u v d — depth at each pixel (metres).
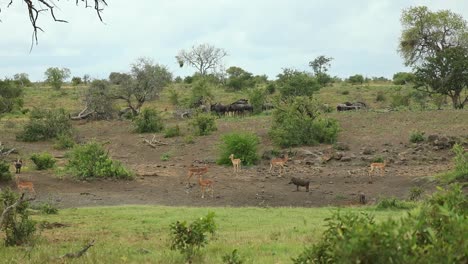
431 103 51.62
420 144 29.23
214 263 8.17
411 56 56.31
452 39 54.06
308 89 50.53
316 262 4.82
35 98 67.19
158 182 24.78
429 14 53.66
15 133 40.88
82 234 12.36
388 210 16.75
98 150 26.17
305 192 21.88
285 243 10.12
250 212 16.73
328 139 31.83
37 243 10.66
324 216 15.48
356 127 34.62
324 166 26.94
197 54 85.50
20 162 25.50
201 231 8.71
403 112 37.44
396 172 24.39
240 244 10.14
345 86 72.25
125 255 8.93
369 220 5.06
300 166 27.22
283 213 16.41
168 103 63.84
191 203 20.45
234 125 38.56
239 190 22.64
